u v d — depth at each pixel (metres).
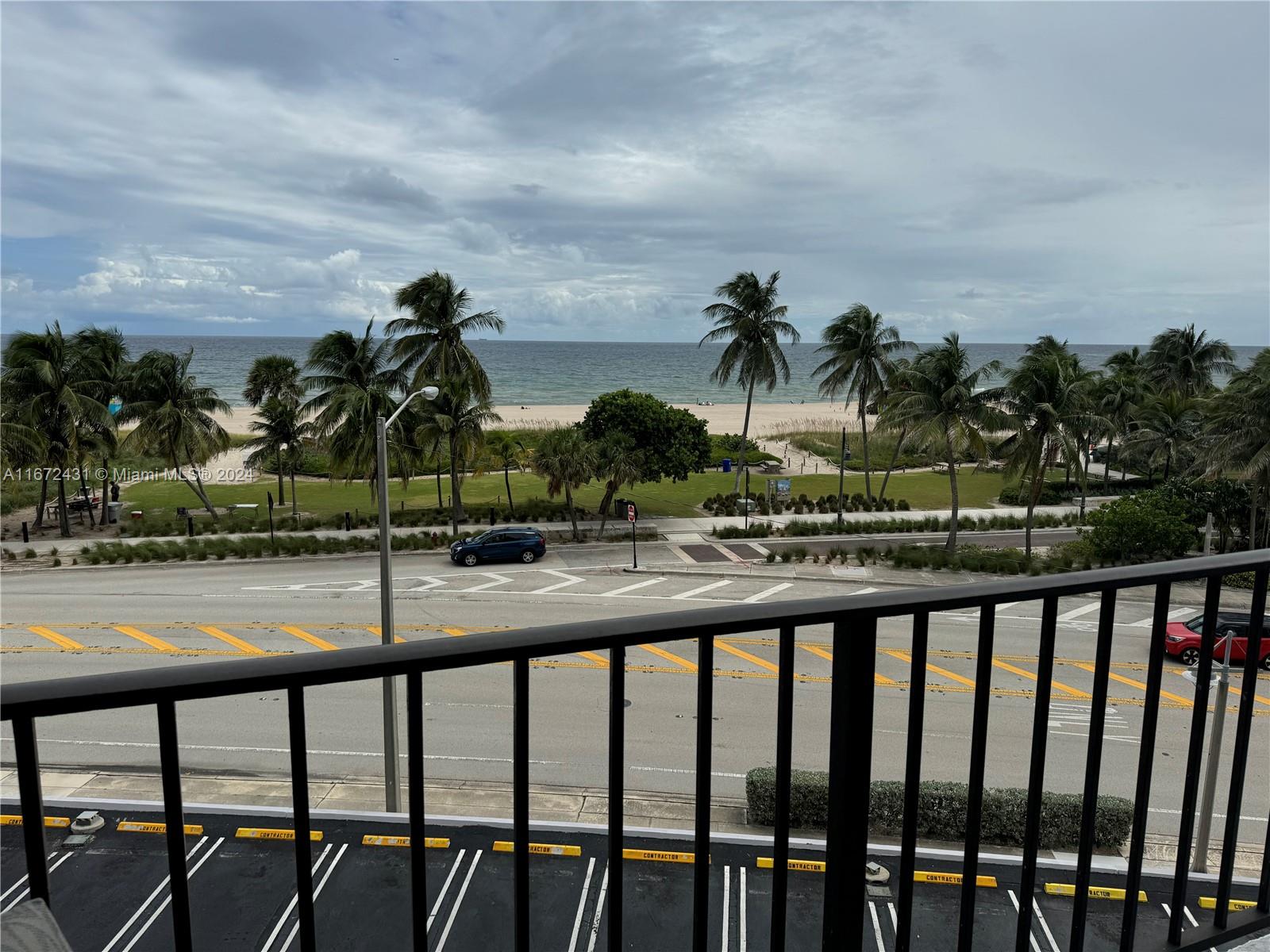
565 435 35.28
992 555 31.61
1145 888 9.20
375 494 43.00
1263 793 14.67
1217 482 32.84
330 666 1.32
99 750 15.63
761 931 8.76
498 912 8.96
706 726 1.55
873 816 12.84
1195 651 20.25
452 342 36.81
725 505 40.72
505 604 25.48
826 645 21.16
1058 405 30.83
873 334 43.78
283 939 8.48
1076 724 17.39
